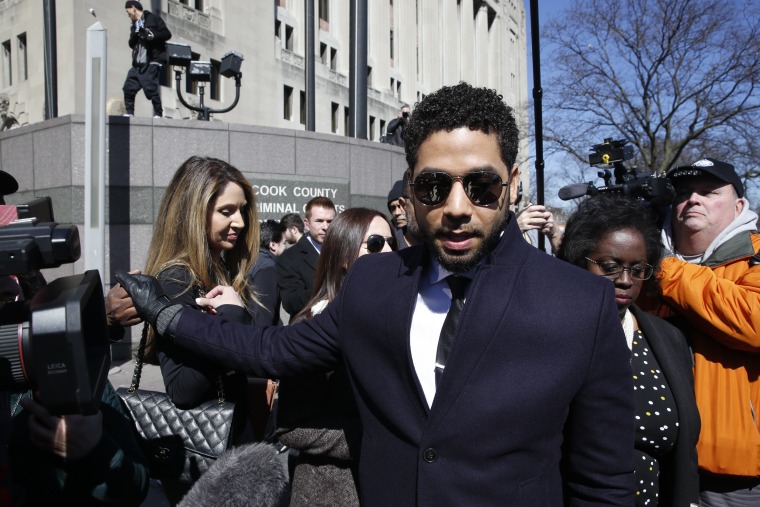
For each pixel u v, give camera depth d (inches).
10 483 48.5
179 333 68.2
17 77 752.3
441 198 52.1
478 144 51.2
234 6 878.4
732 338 79.5
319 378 73.8
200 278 81.8
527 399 50.2
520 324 51.4
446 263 53.6
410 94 1343.5
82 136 278.5
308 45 405.7
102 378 45.3
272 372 65.7
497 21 1889.8
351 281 62.4
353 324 59.3
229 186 85.0
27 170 297.1
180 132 285.1
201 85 345.1
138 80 366.6
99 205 233.1
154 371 248.4
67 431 50.8
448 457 51.4
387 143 390.0
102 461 54.4
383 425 56.4
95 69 231.3
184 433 75.8
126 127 278.1
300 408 74.2
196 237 81.8
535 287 53.1
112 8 695.7
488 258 55.4
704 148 755.4
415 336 56.1
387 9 1240.8
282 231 262.7
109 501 55.4
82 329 40.1
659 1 670.5
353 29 384.8
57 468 54.6
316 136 315.9
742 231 90.3
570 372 50.9
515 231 56.8
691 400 72.5
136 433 76.4
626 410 53.7
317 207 189.6
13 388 43.0
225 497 58.4
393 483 54.0
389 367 56.4
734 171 93.9
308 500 73.7
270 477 61.4
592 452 53.9
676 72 692.1
